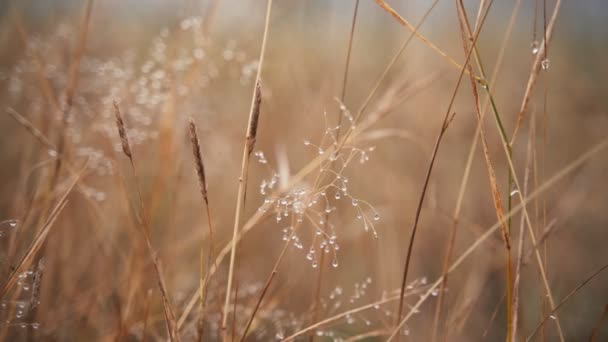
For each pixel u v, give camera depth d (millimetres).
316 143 673
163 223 594
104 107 613
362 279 612
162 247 551
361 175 709
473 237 657
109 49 791
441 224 666
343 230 622
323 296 562
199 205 646
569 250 674
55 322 502
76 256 554
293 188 473
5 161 637
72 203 549
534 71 427
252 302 532
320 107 679
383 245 616
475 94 427
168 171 563
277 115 713
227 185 688
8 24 697
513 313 443
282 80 754
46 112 583
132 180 617
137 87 622
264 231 646
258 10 784
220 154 679
